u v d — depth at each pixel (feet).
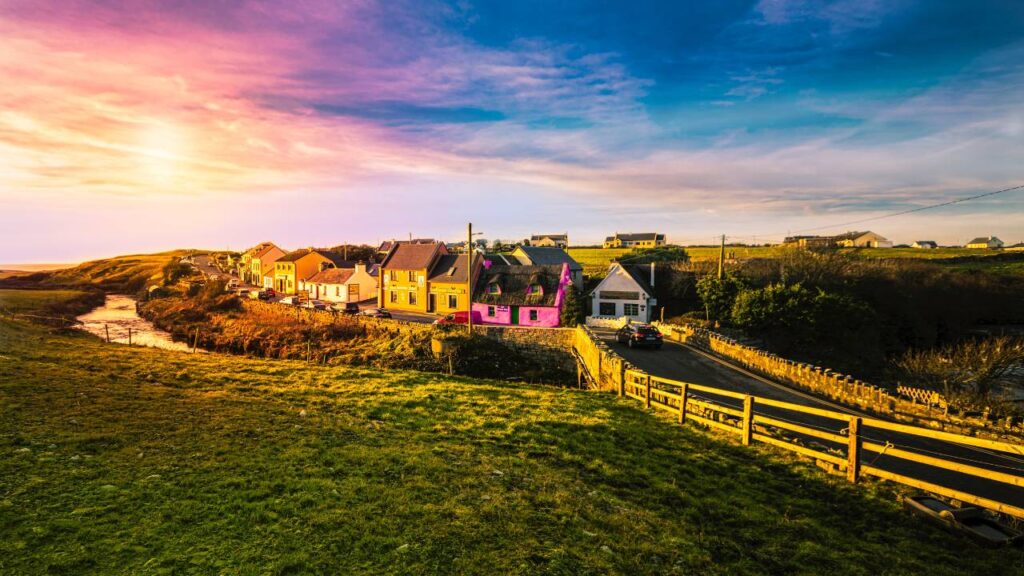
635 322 166.91
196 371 78.07
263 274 364.99
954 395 79.00
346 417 52.60
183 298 264.72
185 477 30.91
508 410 57.72
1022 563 25.36
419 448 41.11
